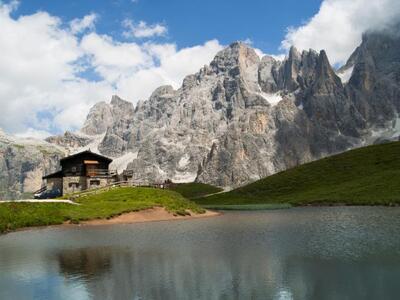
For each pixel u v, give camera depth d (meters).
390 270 36.59
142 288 34.00
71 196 102.94
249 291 32.59
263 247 48.94
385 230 59.44
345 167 175.50
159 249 49.53
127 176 142.25
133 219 83.31
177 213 92.31
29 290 34.41
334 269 37.59
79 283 35.91
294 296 31.17
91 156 129.75
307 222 75.06
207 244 52.16
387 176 145.00
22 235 64.44
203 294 32.22
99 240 57.22
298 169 195.00
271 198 168.25
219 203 180.25
